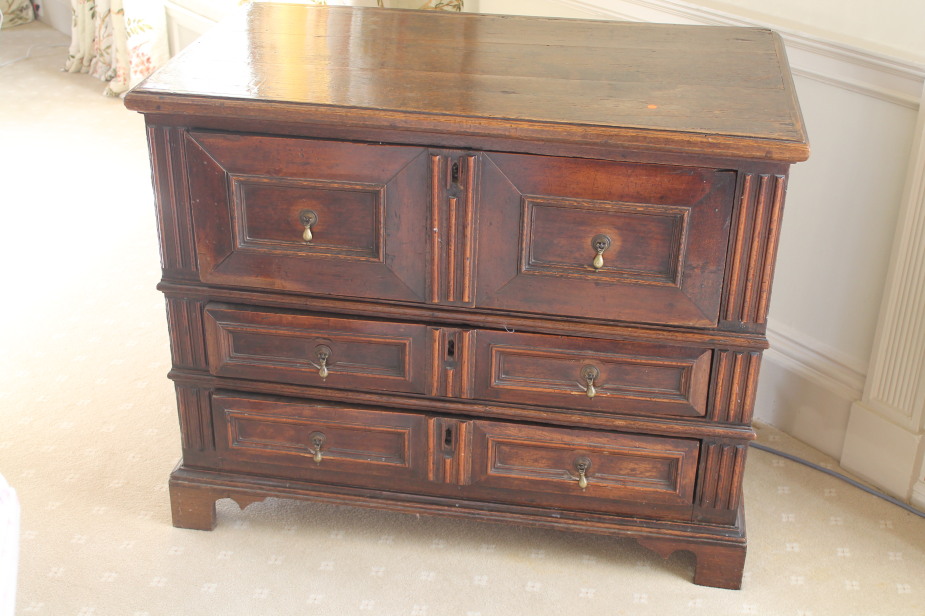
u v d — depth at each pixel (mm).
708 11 2338
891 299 2094
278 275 1820
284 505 2156
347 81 1765
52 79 4395
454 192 1699
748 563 2023
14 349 2615
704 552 1930
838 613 1909
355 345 1866
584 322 1785
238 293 1855
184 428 2004
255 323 1873
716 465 1867
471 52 1942
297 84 1741
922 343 2064
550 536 2088
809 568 2016
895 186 2078
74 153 3688
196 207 1784
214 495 2029
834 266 2238
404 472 1965
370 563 2004
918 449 2148
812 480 2270
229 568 1979
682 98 1734
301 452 1980
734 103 1720
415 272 1779
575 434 1876
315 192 1741
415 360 1856
